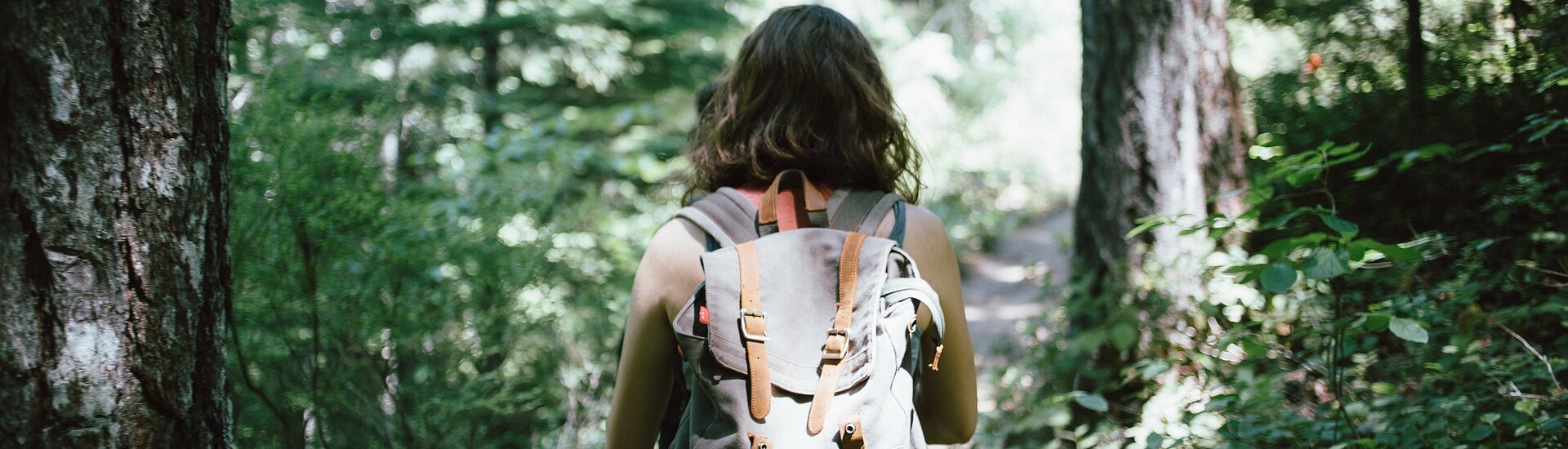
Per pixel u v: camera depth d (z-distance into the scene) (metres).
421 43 6.25
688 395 1.39
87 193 1.20
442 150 4.98
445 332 3.08
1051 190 12.41
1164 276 3.09
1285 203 2.94
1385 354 2.71
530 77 7.37
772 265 1.26
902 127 1.49
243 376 2.52
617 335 3.74
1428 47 2.75
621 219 6.07
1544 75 2.30
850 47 1.45
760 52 1.43
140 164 1.25
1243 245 3.16
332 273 2.82
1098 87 3.33
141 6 1.25
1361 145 2.85
